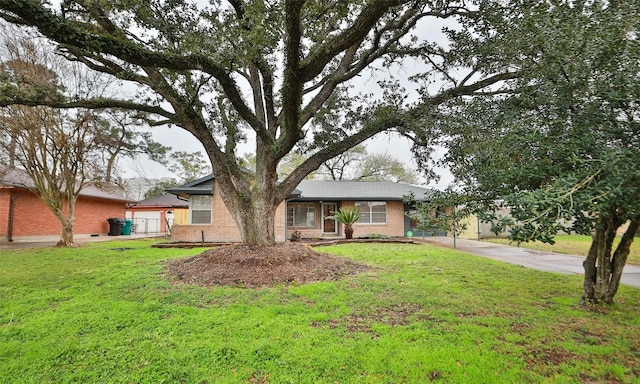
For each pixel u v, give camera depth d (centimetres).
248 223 777
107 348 313
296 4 387
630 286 587
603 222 353
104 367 278
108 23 549
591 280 470
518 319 400
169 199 2762
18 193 1544
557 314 420
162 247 1234
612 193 249
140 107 732
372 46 788
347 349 310
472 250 1198
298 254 728
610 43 328
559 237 1697
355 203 1792
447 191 434
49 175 1212
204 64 517
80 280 616
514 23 426
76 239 1702
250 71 857
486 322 387
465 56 618
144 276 647
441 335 345
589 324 385
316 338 336
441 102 654
